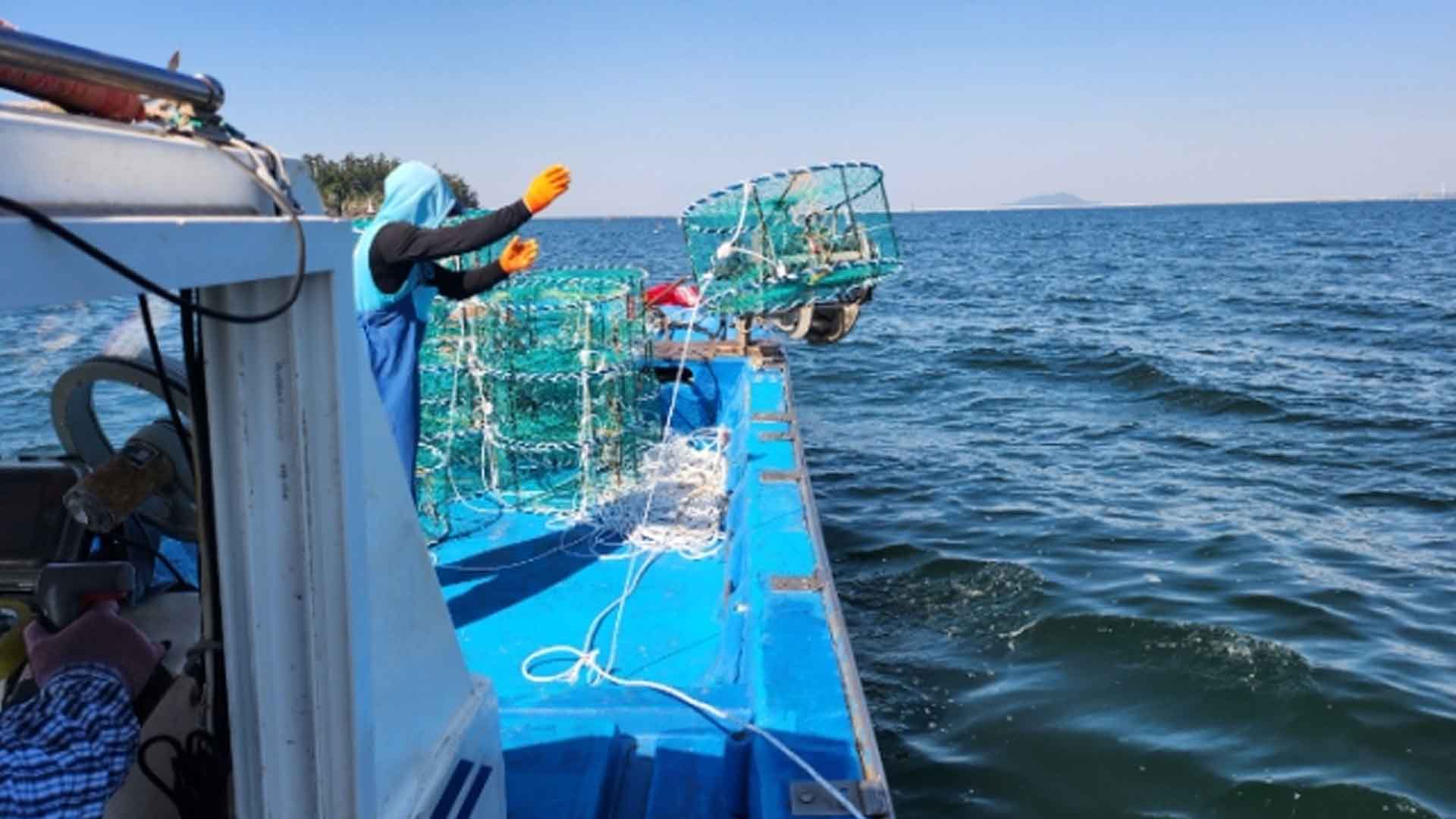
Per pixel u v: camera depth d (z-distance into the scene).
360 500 1.94
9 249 1.20
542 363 6.80
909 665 6.70
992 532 9.29
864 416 14.84
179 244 1.44
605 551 6.04
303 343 1.82
